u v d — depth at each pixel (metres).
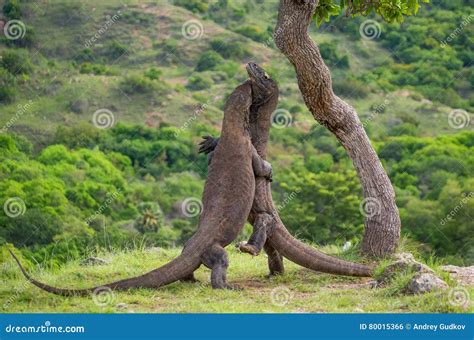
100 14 64.12
